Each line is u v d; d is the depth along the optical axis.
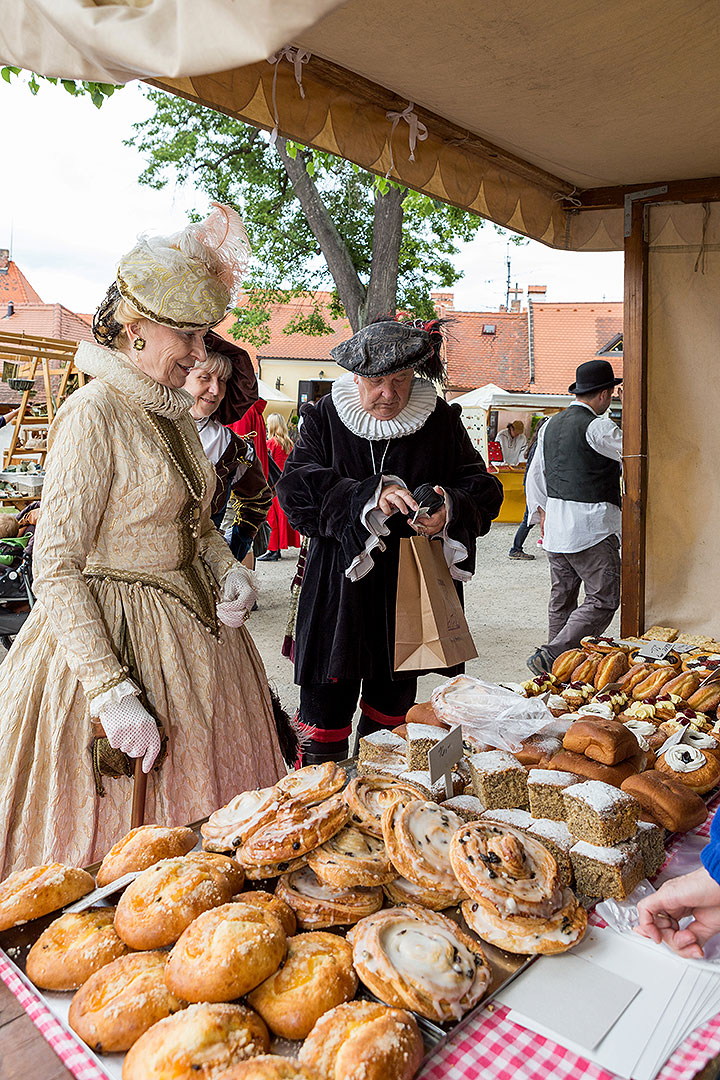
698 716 2.10
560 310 36.31
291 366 34.09
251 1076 0.86
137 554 2.01
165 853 1.33
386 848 1.31
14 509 6.72
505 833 1.35
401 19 2.00
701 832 1.66
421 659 2.53
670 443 3.64
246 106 2.20
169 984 1.03
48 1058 0.99
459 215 14.49
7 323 26.75
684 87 2.42
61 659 1.96
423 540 2.55
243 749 2.20
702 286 3.48
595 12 1.95
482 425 16.72
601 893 1.36
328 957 1.09
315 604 2.78
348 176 12.91
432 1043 1.01
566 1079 0.97
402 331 2.57
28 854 1.94
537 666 4.78
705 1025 1.07
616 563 5.01
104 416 1.92
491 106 2.59
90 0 1.14
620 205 3.54
